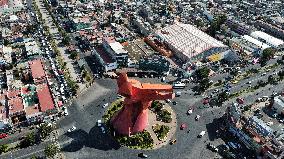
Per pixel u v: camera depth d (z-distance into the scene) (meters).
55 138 197.12
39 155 185.38
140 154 190.62
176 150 195.75
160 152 193.50
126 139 198.00
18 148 188.75
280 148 188.62
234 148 199.38
